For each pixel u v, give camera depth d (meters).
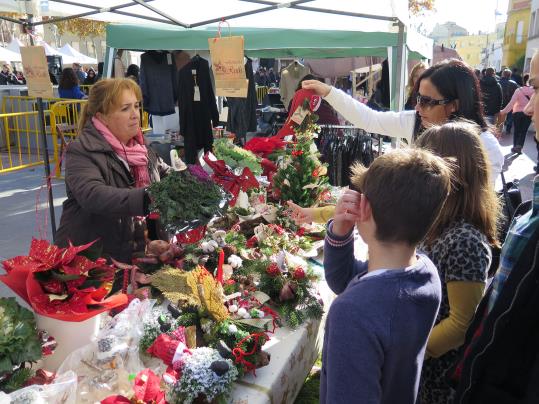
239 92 2.50
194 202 1.66
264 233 2.28
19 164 8.00
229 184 2.46
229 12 4.30
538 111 1.27
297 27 4.75
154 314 1.58
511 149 10.19
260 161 2.70
